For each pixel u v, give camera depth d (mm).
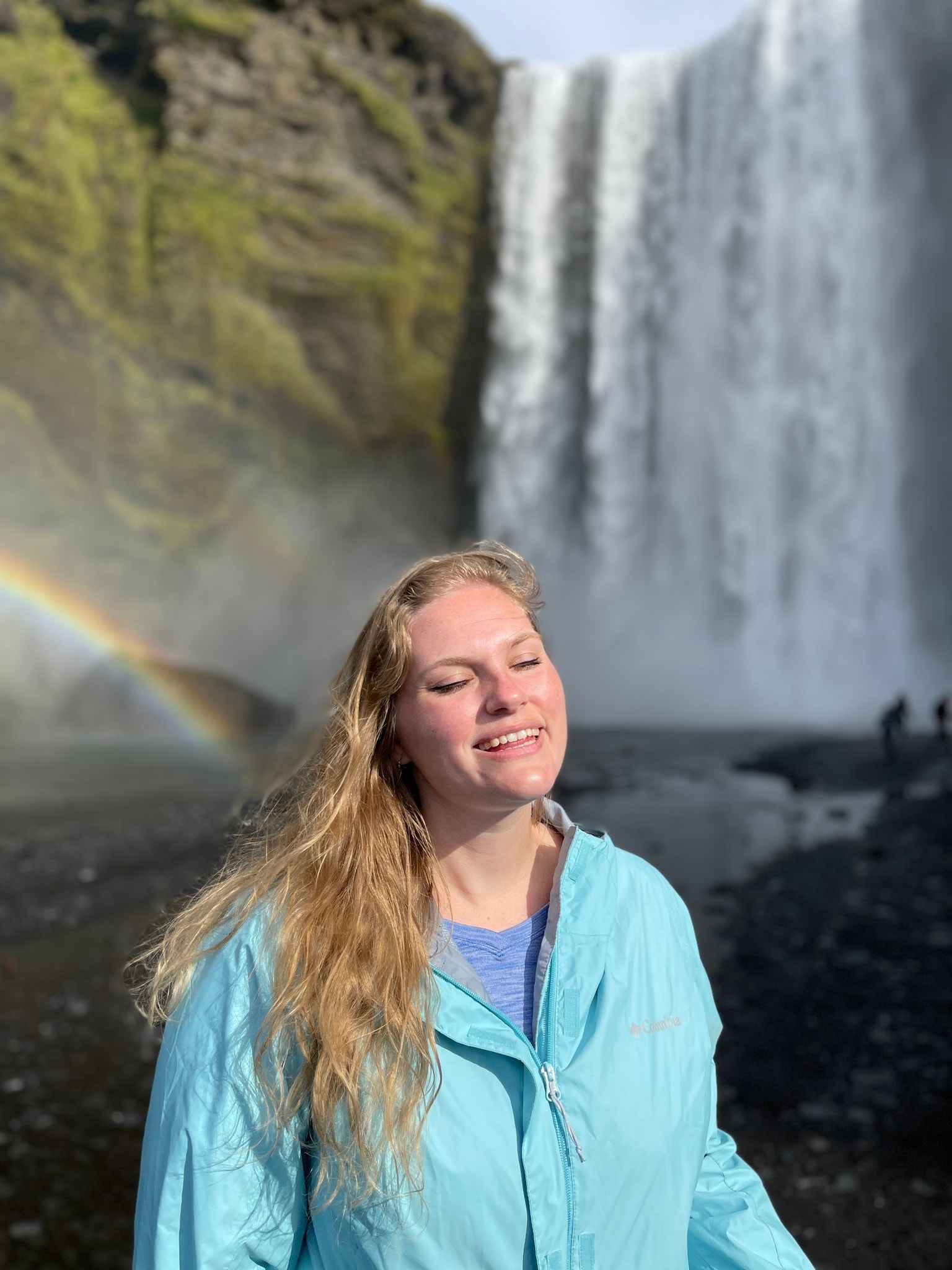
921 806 13992
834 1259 3693
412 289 36594
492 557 1602
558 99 39375
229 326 33906
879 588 35938
